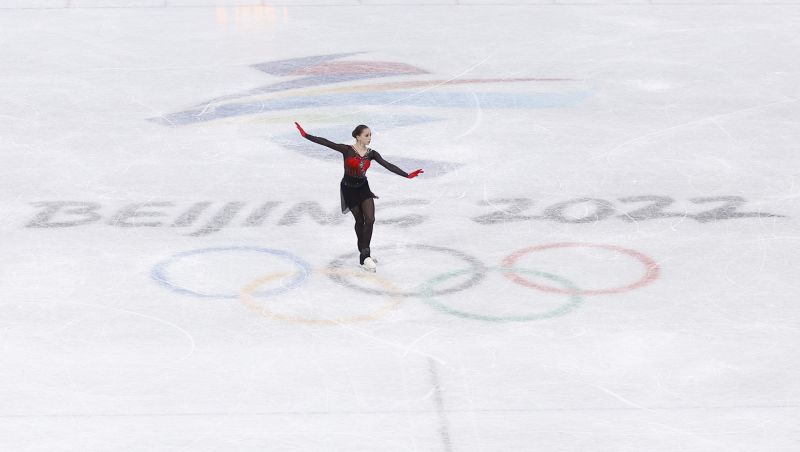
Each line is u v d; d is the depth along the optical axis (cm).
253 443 3142
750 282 4281
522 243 4691
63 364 3638
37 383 3503
